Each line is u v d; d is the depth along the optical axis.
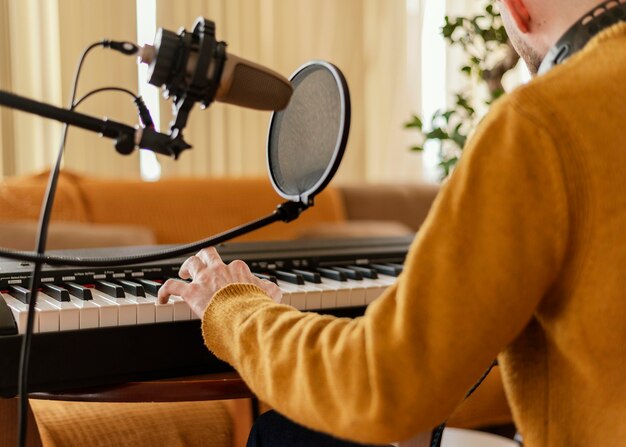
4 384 1.02
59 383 1.05
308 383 0.77
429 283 0.72
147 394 1.08
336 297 1.33
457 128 2.19
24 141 3.29
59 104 3.32
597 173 0.70
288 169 0.99
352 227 3.23
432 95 4.38
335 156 0.91
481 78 2.15
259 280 0.98
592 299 0.72
